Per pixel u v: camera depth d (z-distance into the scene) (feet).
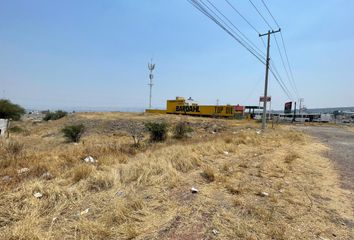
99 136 76.64
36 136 88.69
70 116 159.02
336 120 250.98
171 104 202.08
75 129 67.26
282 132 62.59
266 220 11.80
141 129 92.22
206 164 23.08
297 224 11.76
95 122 117.70
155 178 17.07
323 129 100.63
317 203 14.78
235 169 21.84
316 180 19.97
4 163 23.04
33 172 19.34
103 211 12.01
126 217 11.44
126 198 13.58
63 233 10.02
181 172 19.89
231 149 32.07
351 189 18.10
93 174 17.01
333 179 20.62
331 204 14.79
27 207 12.03
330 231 11.28
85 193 14.42
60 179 16.65
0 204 12.21
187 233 10.34
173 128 71.77
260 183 18.10
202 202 13.74
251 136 47.42
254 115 199.93
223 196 14.96
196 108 181.88
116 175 17.12
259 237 10.28
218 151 30.07
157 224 11.04
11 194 13.25
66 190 14.21
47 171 19.76
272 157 28.40
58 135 86.12
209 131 82.02
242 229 10.80
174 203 13.41
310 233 10.96
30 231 9.71
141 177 16.92
